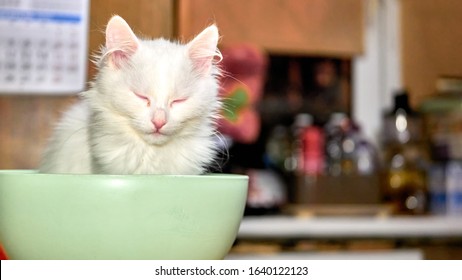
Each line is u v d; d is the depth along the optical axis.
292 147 1.70
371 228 1.50
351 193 1.58
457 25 1.66
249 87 1.54
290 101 1.88
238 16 1.48
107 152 0.62
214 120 0.71
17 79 0.97
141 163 0.63
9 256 0.51
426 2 1.67
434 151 1.76
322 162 1.64
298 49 1.54
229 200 0.50
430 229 1.53
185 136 0.66
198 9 1.41
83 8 0.96
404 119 1.73
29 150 0.99
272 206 1.60
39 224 0.47
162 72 0.61
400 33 1.70
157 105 0.60
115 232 0.46
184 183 0.47
